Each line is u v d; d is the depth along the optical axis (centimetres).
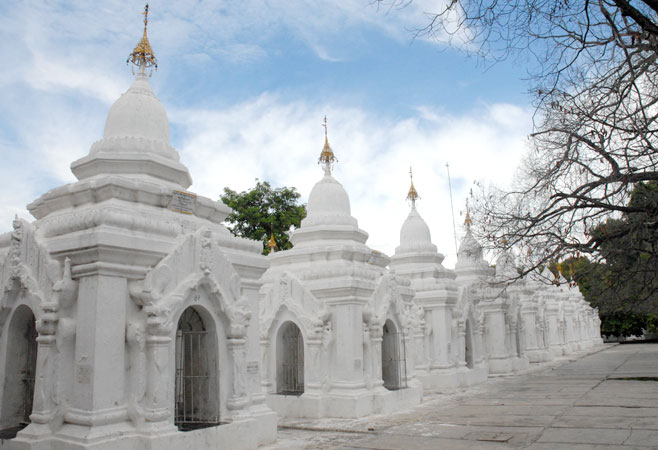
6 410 1087
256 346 1254
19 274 1056
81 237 966
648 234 1454
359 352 1672
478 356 2661
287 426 1478
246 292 1253
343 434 1364
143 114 1293
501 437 1249
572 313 5191
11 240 1192
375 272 1870
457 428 1389
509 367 2972
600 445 1123
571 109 1161
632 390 2025
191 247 1102
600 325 6556
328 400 1625
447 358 2328
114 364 959
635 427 1300
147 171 1216
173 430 988
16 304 1074
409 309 2072
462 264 3175
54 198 1155
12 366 1102
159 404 976
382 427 1435
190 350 1187
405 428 1411
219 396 1127
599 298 2155
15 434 1026
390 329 1930
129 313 1007
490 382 2550
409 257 2595
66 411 947
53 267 1006
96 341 934
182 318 1205
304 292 1714
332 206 2011
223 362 1146
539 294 4053
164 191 1153
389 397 1711
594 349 5341
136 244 1003
